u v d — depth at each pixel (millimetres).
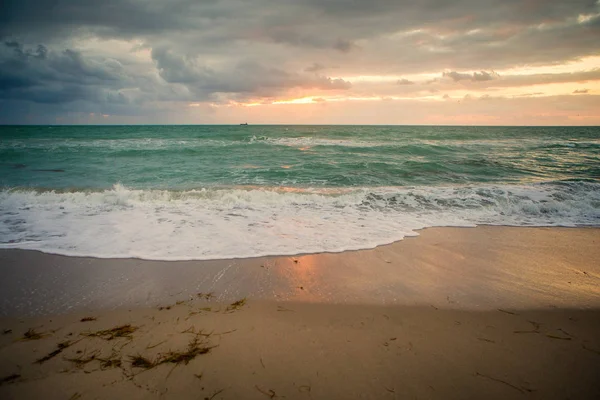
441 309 3316
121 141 23797
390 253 4898
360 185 10594
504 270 4375
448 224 6523
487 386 2227
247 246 5023
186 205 7609
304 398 2078
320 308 3285
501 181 11367
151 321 2998
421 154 18188
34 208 7133
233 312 3180
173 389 2156
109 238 5266
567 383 2275
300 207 7641
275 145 21766
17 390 2137
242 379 2250
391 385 2209
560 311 3326
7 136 29203
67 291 3559
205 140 25500
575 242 5574
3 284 3688
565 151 20531
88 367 2367
